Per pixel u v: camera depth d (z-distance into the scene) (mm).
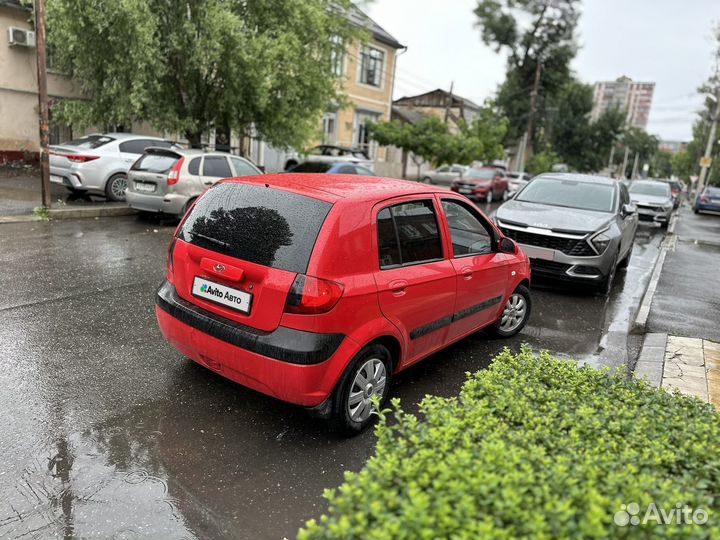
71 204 11484
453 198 4648
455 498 1777
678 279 9180
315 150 19594
